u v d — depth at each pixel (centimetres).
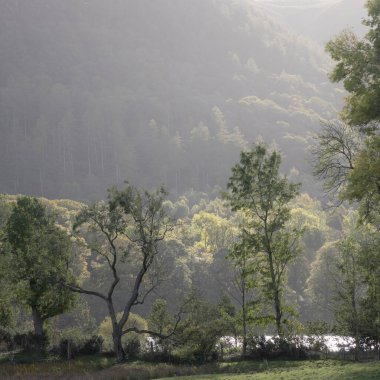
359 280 5547
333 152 4616
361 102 3906
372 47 4006
